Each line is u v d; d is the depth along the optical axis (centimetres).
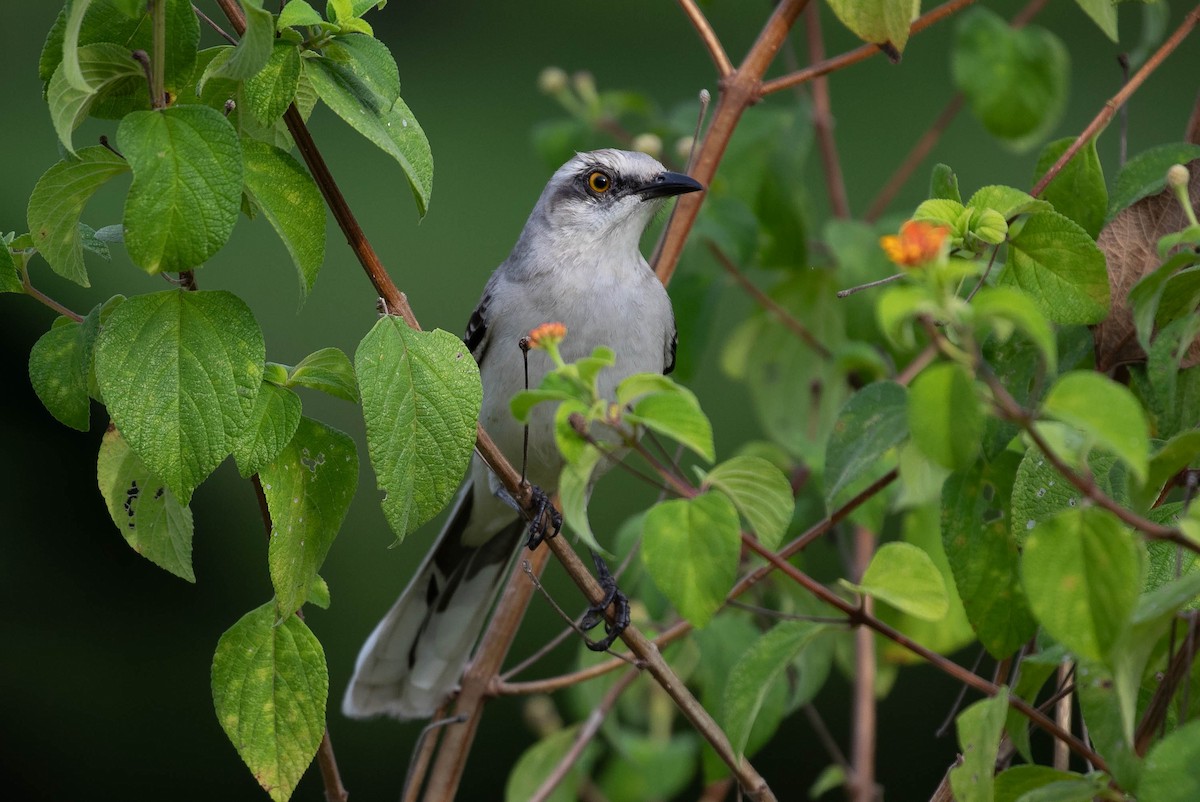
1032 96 826
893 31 587
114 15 495
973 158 1436
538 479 903
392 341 504
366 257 528
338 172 1507
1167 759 380
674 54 1536
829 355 872
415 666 857
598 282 865
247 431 500
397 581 1369
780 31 757
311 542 525
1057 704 577
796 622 567
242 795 1358
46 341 545
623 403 453
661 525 462
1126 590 388
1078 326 582
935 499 717
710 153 757
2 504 1355
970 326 375
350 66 506
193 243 457
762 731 716
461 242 1484
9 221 1366
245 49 470
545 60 1548
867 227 820
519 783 808
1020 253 524
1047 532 396
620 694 792
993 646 564
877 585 557
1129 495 455
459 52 1561
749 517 542
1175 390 525
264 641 527
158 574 1367
